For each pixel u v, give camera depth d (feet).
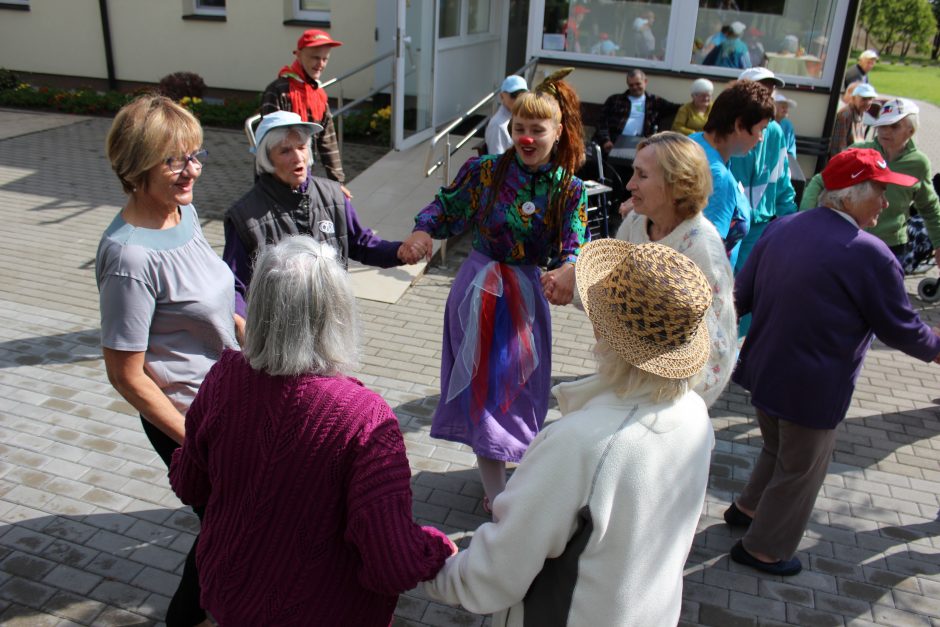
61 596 8.64
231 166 28.60
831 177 8.20
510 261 9.46
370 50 36.29
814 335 8.21
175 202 6.76
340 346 4.98
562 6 26.05
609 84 26.43
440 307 17.26
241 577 5.04
